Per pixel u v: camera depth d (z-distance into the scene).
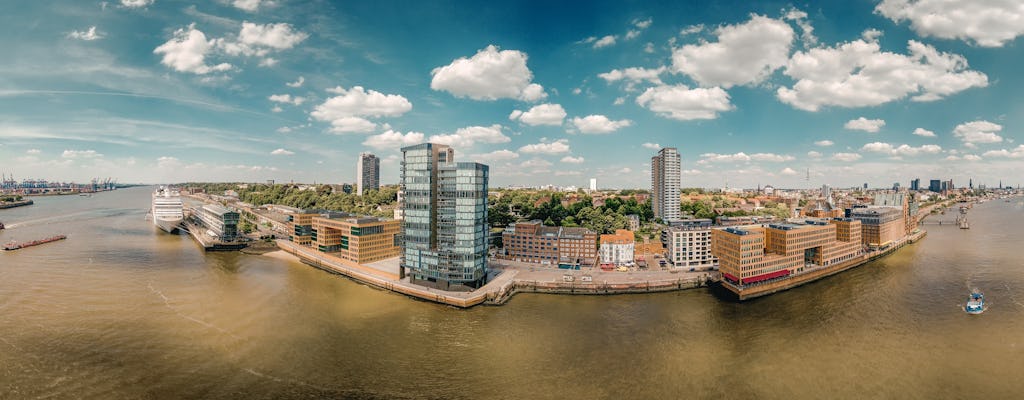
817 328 145.50
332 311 157.88
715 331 142.88
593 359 122.25
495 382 109.38
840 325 148.38
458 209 175.88
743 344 132.75
